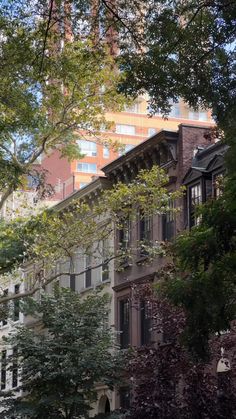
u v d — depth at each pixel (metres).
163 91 13.56
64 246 24.81
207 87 13.33
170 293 12.54
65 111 23.80
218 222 11.62
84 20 14.91
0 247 25.17
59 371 23.61
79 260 38.12
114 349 28.38
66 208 37.94
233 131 13.14
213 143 29.88
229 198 11.81
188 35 13.27
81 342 24.30
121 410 23.97
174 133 30.67
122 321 33.50
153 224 31.33
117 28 14.34
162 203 25.70
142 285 21.45
